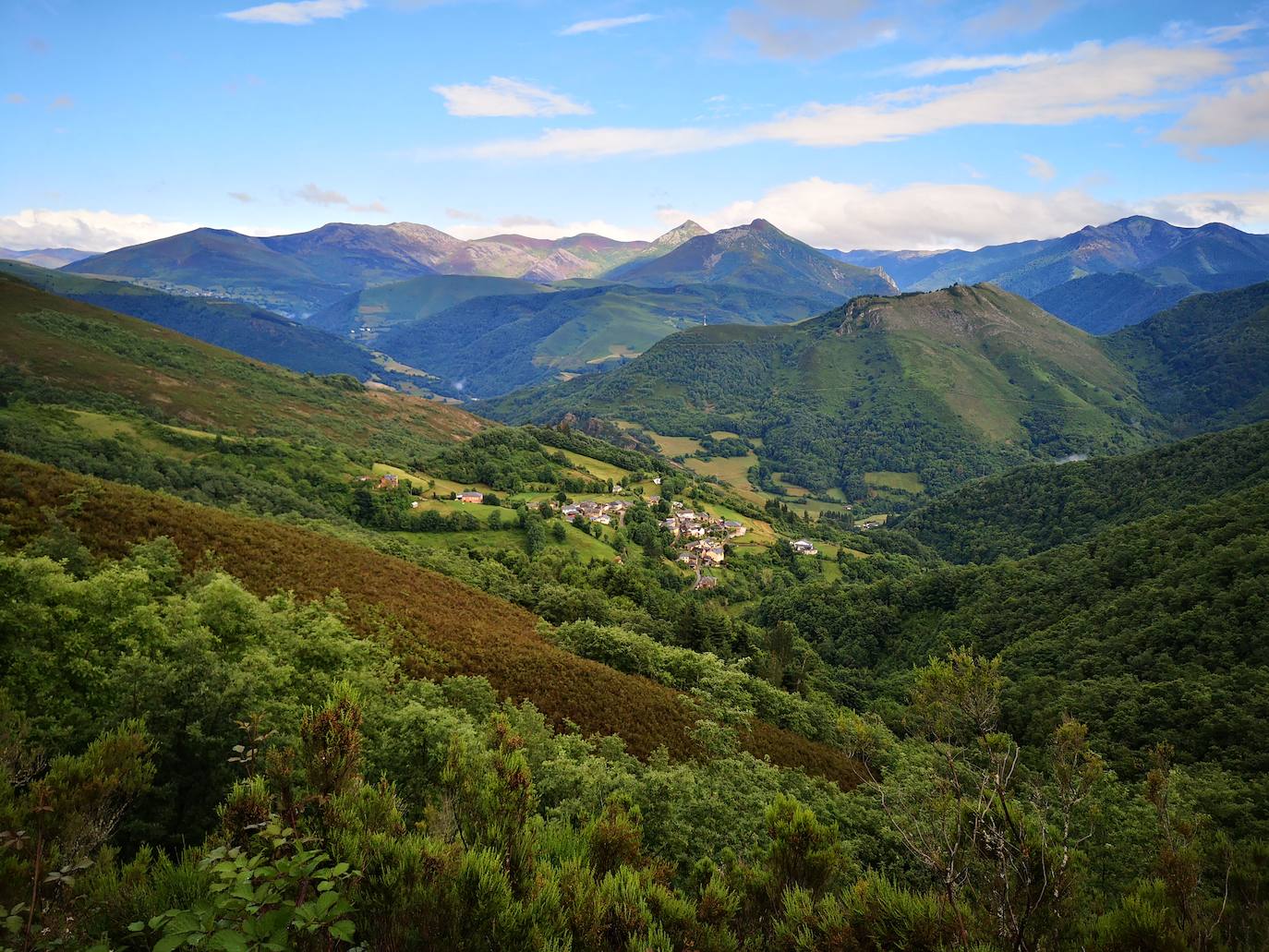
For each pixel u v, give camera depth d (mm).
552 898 5094
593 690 39062
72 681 16594
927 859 5188
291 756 5746
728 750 30469
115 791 6336
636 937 4969
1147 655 55375
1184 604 61719
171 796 12031
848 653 94250
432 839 5191
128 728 6898
